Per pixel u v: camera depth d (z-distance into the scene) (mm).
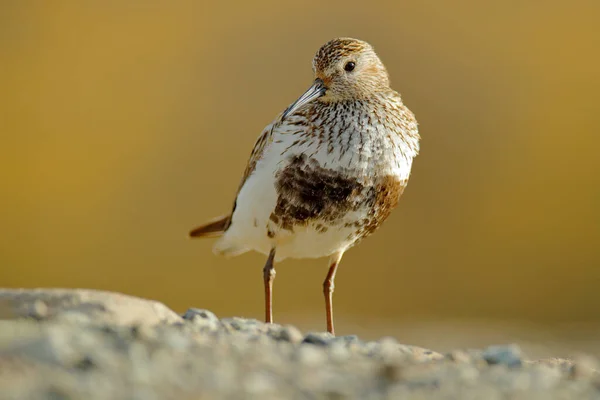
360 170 7426
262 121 18109
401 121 7707
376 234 17234
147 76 18125
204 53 18438
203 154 17766
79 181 17188
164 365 4539
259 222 7656
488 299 17094
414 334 12617
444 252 17359
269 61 18484
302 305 16188
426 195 17875
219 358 4773
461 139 18328
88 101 17766
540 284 17219
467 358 5527
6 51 17812
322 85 7570
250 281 16484
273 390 4453
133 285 16719
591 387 5086
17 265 16531
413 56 18750
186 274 16750
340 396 4527
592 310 16969
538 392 4859
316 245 7766
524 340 12266
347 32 18828
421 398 4594
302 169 7379
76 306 5207
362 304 16656
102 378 4266
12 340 4547
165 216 17234
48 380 4145
